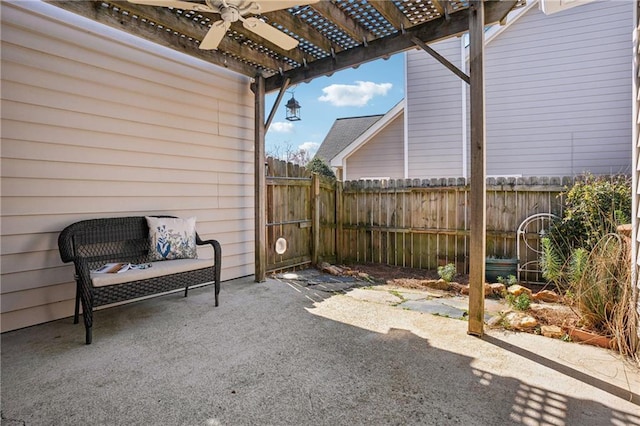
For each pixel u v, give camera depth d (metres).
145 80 3.92
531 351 2.63
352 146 9.28
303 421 1.83
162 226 3.71
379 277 5.04
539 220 4.62
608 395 2.06
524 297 3.51
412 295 4.15
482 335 2.90
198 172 4.47
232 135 4.87
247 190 5.10
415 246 5.58
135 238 3.70
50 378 2.26
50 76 3.23
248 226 5.13
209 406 1.96
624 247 2.79
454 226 5.25
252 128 5.15
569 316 3.19
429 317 3.38
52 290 3.31
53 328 3.12
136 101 3.85
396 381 2.22
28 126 3.12
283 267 5.38
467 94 7.64
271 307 3.70
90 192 3.52
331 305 3.77
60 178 3.33
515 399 2.02
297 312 3.54
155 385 2.18
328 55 4.21
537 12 6.85
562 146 6.82
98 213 3.58
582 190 4.24
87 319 2.78
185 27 3.59
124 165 3.77
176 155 4.23
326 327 3.13
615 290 2.79
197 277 3.57
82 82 3.44
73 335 2.96
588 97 6.63
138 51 3.84
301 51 4.27
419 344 2.77
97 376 2.28
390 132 9.03
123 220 3.64
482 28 2.89
